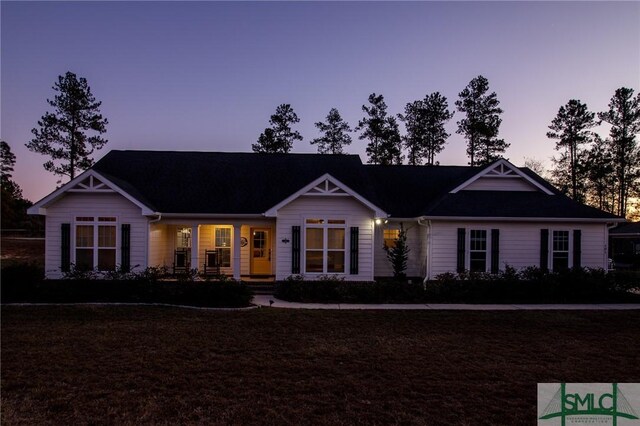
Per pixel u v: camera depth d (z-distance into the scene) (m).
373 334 10.21
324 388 6.83
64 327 10.44
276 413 5.92
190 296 13.87
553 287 15.01
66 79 33.34
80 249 16.12
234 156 21.70
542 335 10.26
